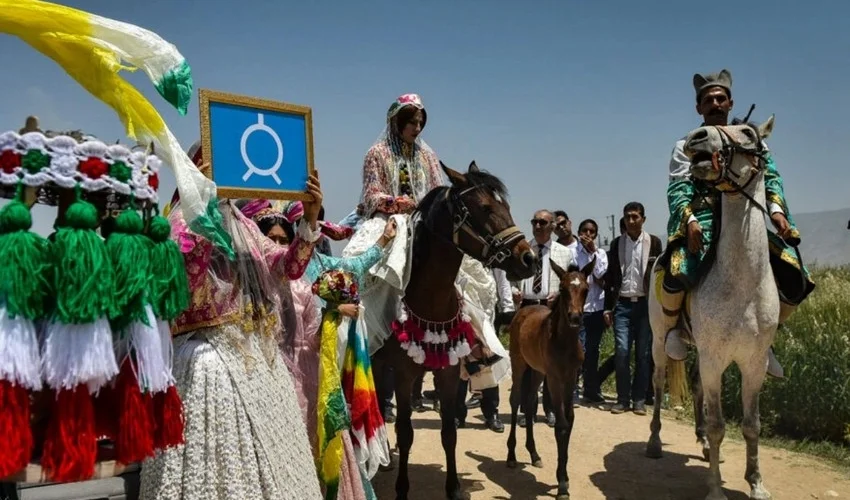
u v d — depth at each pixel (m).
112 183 2.41
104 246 2.33
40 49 2.72
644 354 8.81
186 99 2.95
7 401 2.14
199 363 3.08
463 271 6.07
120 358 2.47
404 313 5.12
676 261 5.39
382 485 6.05
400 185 5.84
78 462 2.28
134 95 2.87
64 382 2.23
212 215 3.11
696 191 5.60
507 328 8.62
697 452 6.97
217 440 3.02
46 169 2.29
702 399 6.76
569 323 5.41
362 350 4.46
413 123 5.79
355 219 6.03
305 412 4.04
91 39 2.76
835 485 5.86
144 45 2.86
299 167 3.54
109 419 2.52
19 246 2.17
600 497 5.71
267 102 3.48
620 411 8.85
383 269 4.98
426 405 9.26
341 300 4.07
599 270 9.33
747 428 5.32
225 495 2.97
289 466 3.20
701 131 4.87
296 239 3.48
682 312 5.86
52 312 2.26
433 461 6.70
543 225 8.73
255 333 3.32
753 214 4.93
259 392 3.18
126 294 2.36
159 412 2.63
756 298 4.96
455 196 5.04
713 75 5.94
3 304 2.17
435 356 5.07
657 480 6.12
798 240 5.19
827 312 8.40
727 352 5.08
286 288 3.74
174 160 2.93
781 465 6.37
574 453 6.95
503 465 6.55
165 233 2.59
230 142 3.35
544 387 8.00
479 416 8.64
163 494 2.92
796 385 7.33
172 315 2.58
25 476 2.23
